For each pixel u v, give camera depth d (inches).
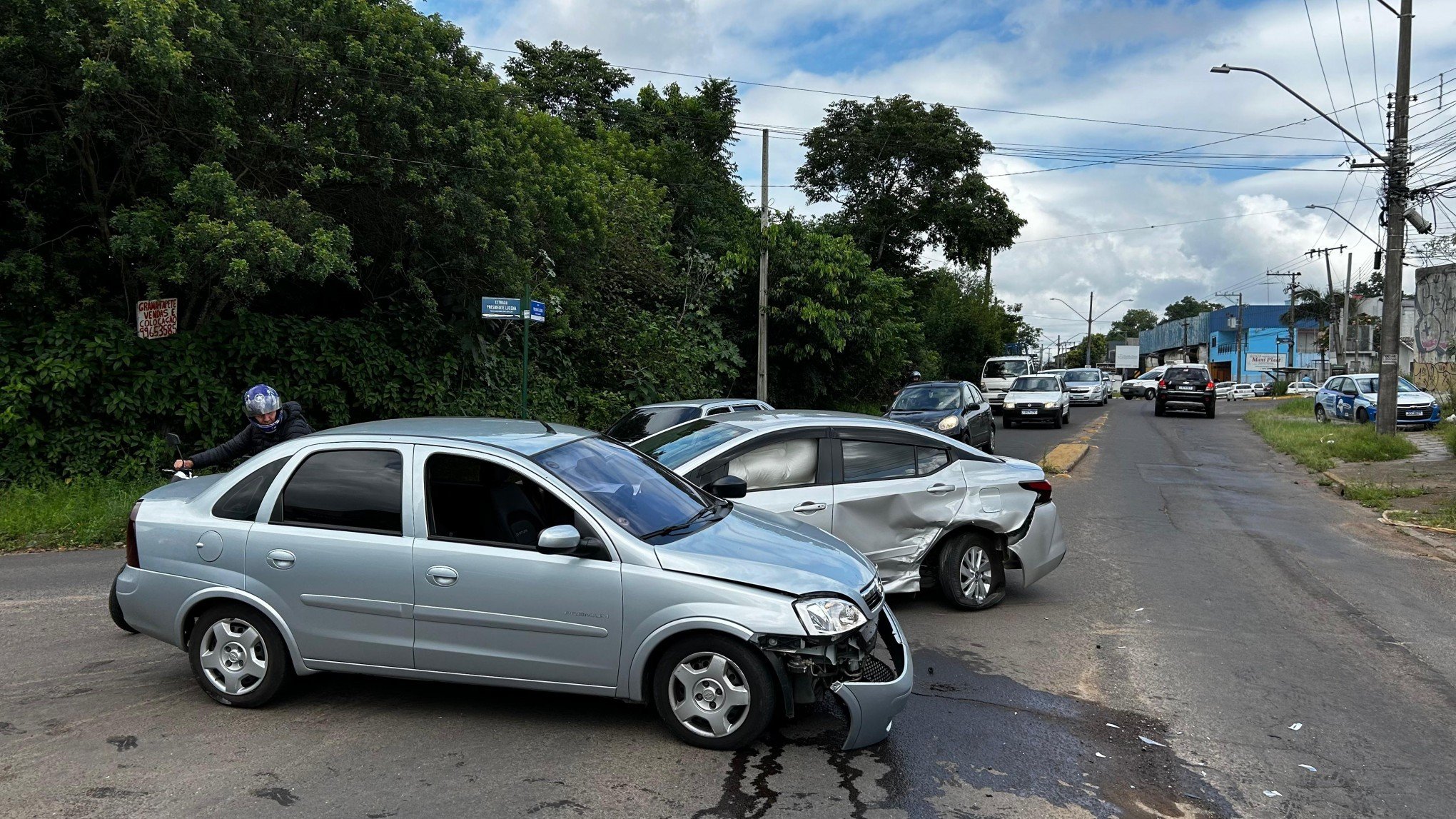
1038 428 1136.8
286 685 188.1
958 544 271.6
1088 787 159.6
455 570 175.0
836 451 263.4
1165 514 474.3
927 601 286.0
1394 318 791.7
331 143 476.1
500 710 188.5
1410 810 153.9
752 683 165.9
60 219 482.9
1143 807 153.1
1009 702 200.2
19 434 432.1
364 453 186.9
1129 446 868.0
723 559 171.3
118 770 160.6
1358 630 262.2
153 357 466.0
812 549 184.7
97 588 295.4
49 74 426.3
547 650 173.2
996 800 153.4
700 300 978.7
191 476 243.9
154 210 432.5
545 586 171.8
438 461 182.9
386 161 494.6
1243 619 271.7
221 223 413.4
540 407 671.1
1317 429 966.4
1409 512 482.3
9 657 222.1
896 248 1604.3
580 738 175.0
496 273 556.1
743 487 234.8
